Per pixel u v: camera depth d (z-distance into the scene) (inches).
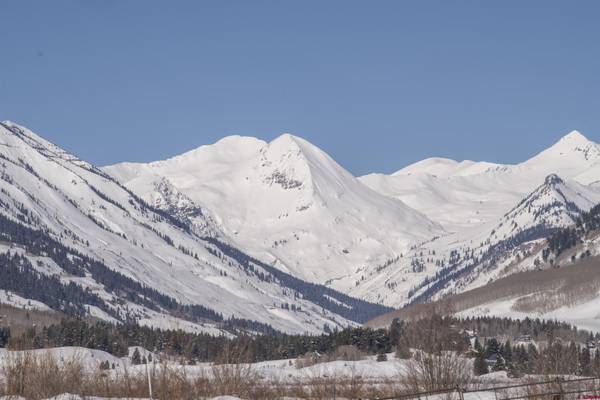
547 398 2615.7
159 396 2687.0
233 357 2962.6
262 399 2910.9
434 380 3361.2
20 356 2851.9
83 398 2677.2
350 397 3117.6
